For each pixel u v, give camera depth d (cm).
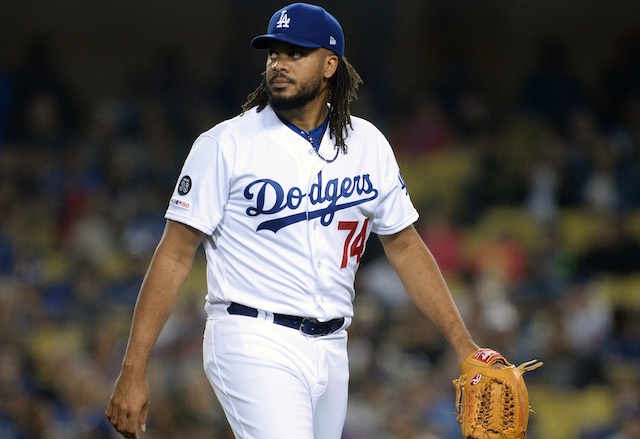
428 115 5700
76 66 6347
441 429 3484
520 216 5141
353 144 1527
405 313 4084
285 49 1472
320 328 1497
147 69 6038
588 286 4306
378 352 3912
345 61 1523
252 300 1475
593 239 4766
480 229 5128
